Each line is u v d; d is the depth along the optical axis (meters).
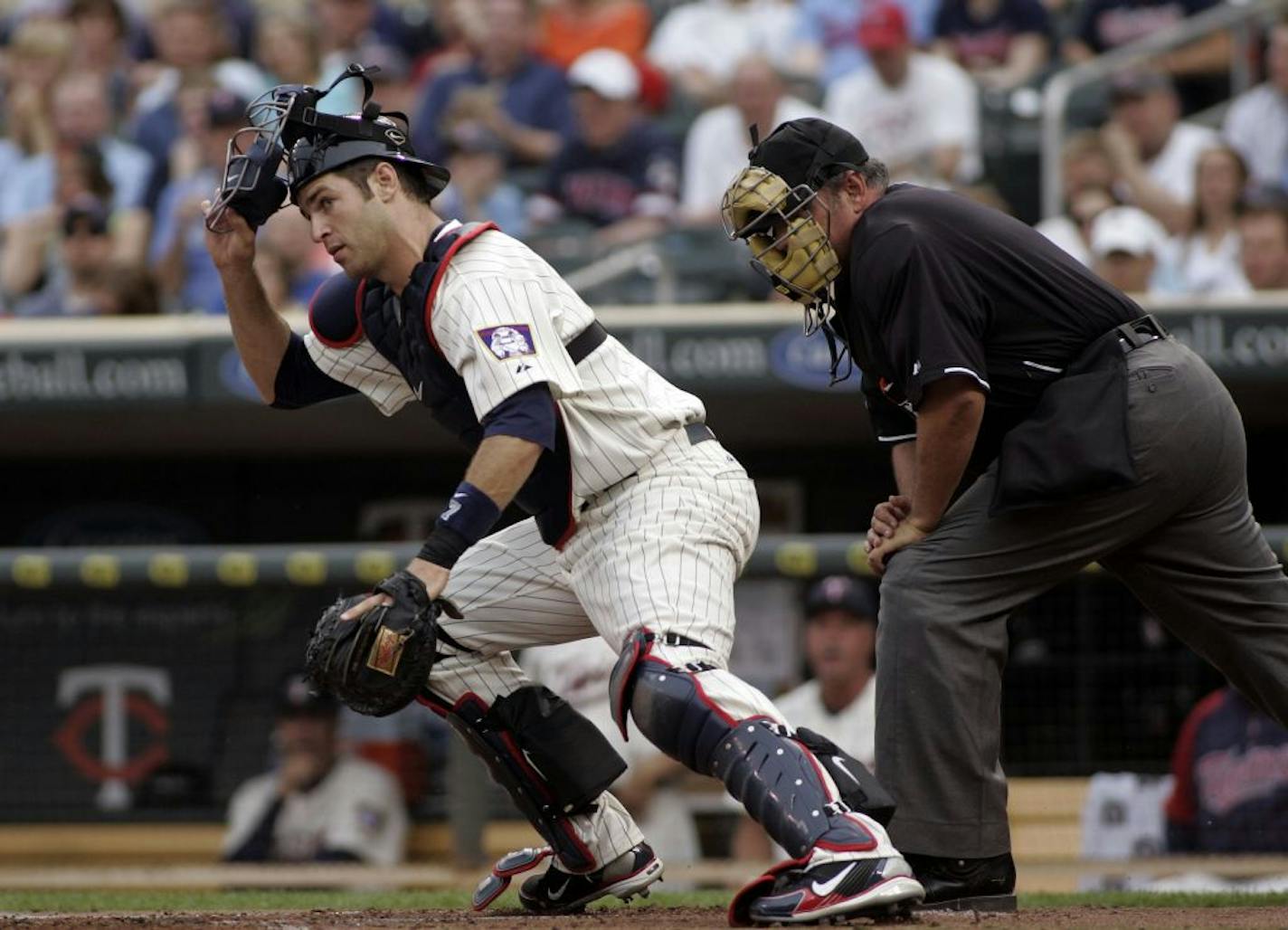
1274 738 23.06
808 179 13.39
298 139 12.58
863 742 22.75
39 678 28.89
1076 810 24.22
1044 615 26.12
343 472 31.36
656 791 23.30
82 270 32.06
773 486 30.88
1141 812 23.80
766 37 38.62
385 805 25.00
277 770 25.86
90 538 31.36
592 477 12.65
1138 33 37.03
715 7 38.84
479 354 11.97
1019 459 13.30
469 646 13.79
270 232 30.91
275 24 37.34
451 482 31.34
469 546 11.91
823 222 13.48
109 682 28.84
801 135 13.47
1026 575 13.56
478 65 36.31
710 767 12.10
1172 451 13.33
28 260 33.38
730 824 23.31
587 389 12.62
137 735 28.78
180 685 28.83
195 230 32.91
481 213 34.16
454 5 39.75
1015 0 37.25
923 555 13.61
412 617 11.80
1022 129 35.50
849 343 14.15
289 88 12.81
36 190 34.41
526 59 36.28
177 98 35.34
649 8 40.38
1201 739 23.41
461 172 34.19
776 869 11.70
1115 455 13.12
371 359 13.85
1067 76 32.91
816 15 38.62
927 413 13.14
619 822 14.14
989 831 13.59
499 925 12.55
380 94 37.31
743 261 31.77
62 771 28.72
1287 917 12.88
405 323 12.78
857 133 34.34
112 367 27.08
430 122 36.12
